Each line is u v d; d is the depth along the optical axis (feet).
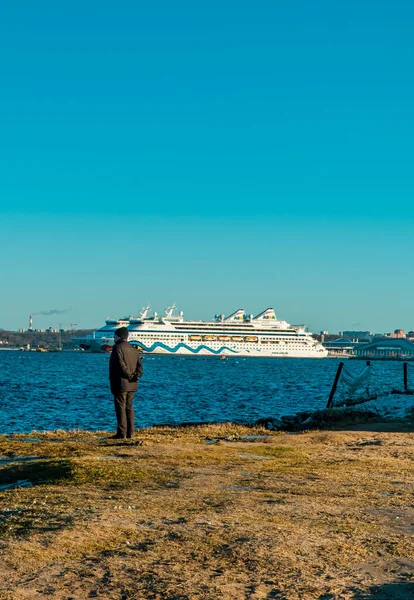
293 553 22.76
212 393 194.49
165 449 48.83
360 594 19.13
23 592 19.01
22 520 26.63
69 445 52.85
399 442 57.93
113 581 19.93
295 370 457.68
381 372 329.52
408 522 27.58
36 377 297.12
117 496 31.60
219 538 24.29
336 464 43.75
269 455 47.75
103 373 357.61
